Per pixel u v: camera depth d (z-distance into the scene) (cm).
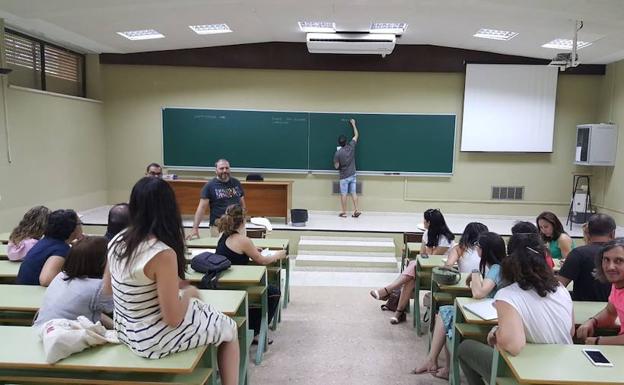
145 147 800
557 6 492
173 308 159
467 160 790
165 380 180
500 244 269
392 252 627
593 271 264
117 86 789
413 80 778
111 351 173
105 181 805
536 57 750
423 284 375
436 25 624
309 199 802
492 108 766
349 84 781
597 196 770
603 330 230
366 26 643
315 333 367
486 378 216
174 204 163
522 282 189
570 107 773
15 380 181
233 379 204
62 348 166
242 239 326
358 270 589
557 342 187
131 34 671
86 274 213
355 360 319
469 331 250
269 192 714
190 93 788
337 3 539
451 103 778
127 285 161
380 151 787
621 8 477
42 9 514
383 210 802
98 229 656
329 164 791
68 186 694
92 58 773
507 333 178
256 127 787
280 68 772
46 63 672
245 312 262
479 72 759
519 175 789
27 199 601
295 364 311
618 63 716
